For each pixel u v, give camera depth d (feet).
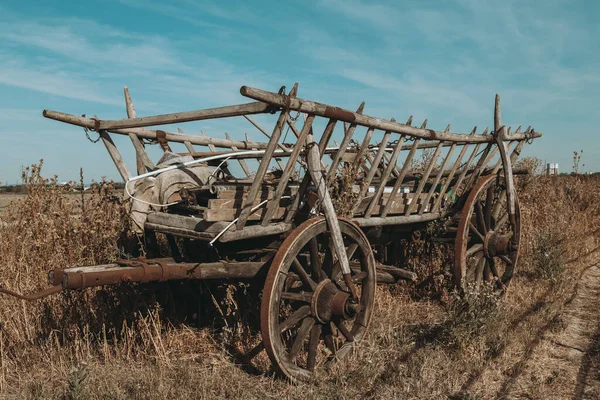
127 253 16.89
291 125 13.65
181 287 17.67
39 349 15.79
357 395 13.66
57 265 16.84
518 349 17.24
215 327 18.07
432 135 18.70
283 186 14.10
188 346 16.48
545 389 14.21
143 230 15.84
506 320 19.02
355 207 16.69
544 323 19.79
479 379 14.92
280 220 15.16
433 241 23.24
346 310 14.55
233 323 17.66
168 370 14.56
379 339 17.46
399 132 17.12
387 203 18.22
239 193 14.26
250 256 16.37
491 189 22.89
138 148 18.20
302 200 15.26
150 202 16.06
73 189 18.34
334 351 15.74
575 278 27.12
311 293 14.64
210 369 15.05
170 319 17.56
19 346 15.78
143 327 16.35
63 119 16.44
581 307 22.53
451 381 14.62
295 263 14.24
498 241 22.56
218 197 14.19
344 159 18.86
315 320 14.70
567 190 44.04
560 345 17.78
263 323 13.42
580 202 43.42
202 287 18.04
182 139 20.27
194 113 14.40
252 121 22.26
